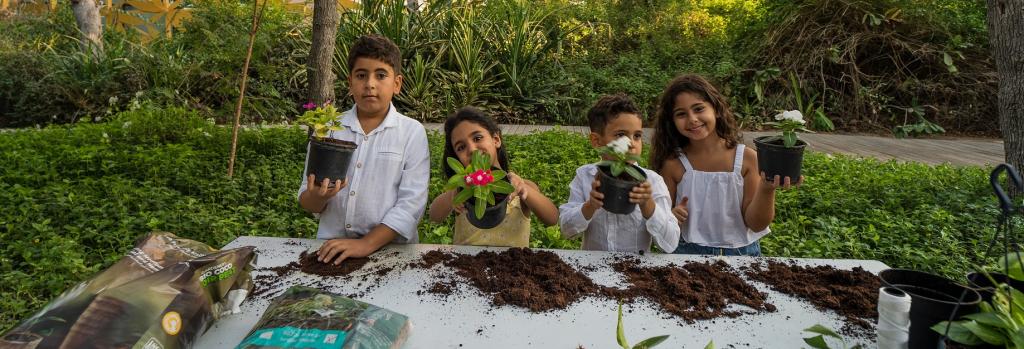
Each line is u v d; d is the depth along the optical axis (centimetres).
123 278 137
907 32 1109
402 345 140
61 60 1003
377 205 232
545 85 1145
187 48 1064
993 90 1056
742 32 1305
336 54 1014
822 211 449
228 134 638
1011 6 467
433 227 388
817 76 1123
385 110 240
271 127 726
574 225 225
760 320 157
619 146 191
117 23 1436
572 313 160
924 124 1005
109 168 498
